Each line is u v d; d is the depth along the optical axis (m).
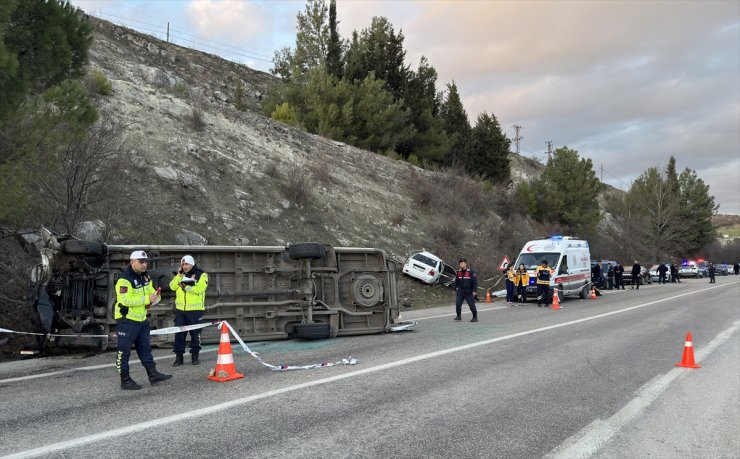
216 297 10.57
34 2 10.48
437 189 33.12
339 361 8.64
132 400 6.12
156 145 20.45
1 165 9.34
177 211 18.00
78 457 4.31
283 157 26.61
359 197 27.73
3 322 10.20
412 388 6.82
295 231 21.50
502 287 27.69
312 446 4.67
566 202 44.97
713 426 5.69
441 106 47.00
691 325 13.97
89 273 9.52
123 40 35.09
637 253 57.28
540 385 7.17
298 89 36.12
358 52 40.06
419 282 23.45
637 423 5.70
